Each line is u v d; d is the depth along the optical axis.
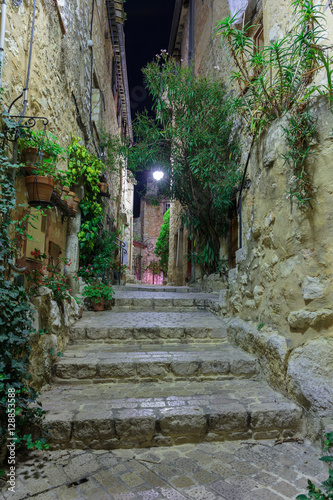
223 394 2.56
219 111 5.01
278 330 2.69
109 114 8.86
